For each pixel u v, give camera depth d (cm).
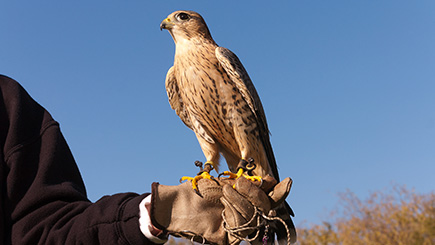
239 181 165
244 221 160
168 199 147
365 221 1898
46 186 157
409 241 1822
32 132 172
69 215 150
